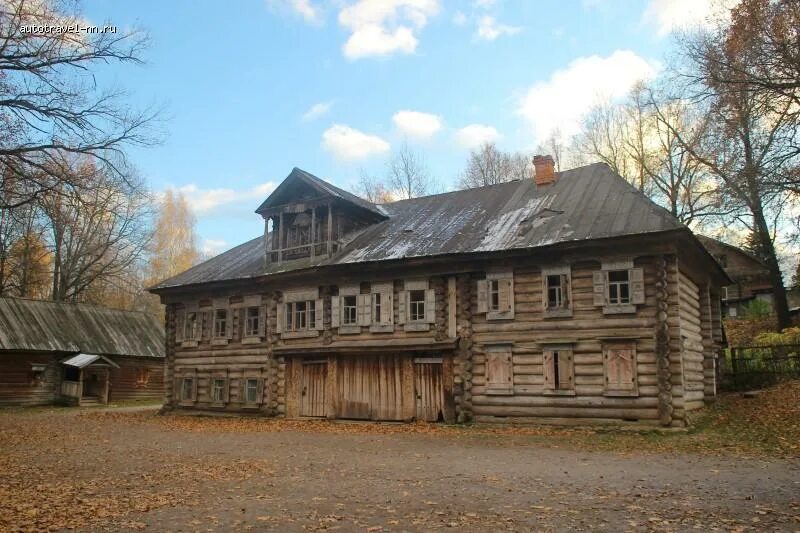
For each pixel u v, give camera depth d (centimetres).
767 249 3616
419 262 2262
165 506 959
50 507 957
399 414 2302
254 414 2711
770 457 1321
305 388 2570
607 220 2028
